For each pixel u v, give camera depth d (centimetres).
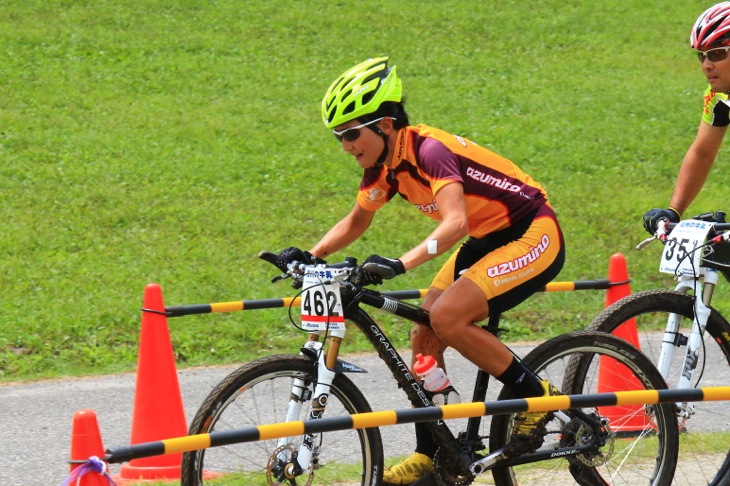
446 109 4897
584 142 4475
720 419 1845
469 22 6538
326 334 1266
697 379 1501
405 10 6712
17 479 1578
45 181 3650
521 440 1340
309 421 1130
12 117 4347
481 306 1291
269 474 1258
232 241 3192
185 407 1980
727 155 4412
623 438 1503
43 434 1806
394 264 1191
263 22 6262
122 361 2292
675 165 4206
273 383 1633
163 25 6047
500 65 5772
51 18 5953
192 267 2928
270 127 4519
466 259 1412
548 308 2700
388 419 1159
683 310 1462
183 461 1211
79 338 2383
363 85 1259
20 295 2639
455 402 1349
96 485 1023
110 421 1892
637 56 6047
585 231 3384
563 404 1229
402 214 3522
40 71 5075
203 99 4897
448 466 1328
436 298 1427
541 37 6362
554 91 5309
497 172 1327
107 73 5172
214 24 6175
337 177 3897
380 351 1310
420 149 1285
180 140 4256
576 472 1419
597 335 1393
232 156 4084
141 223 3306
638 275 2997
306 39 6028
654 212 1497
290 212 3506
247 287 2772
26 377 2164
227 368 2256
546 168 4125
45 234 3131
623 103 5091
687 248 1412
